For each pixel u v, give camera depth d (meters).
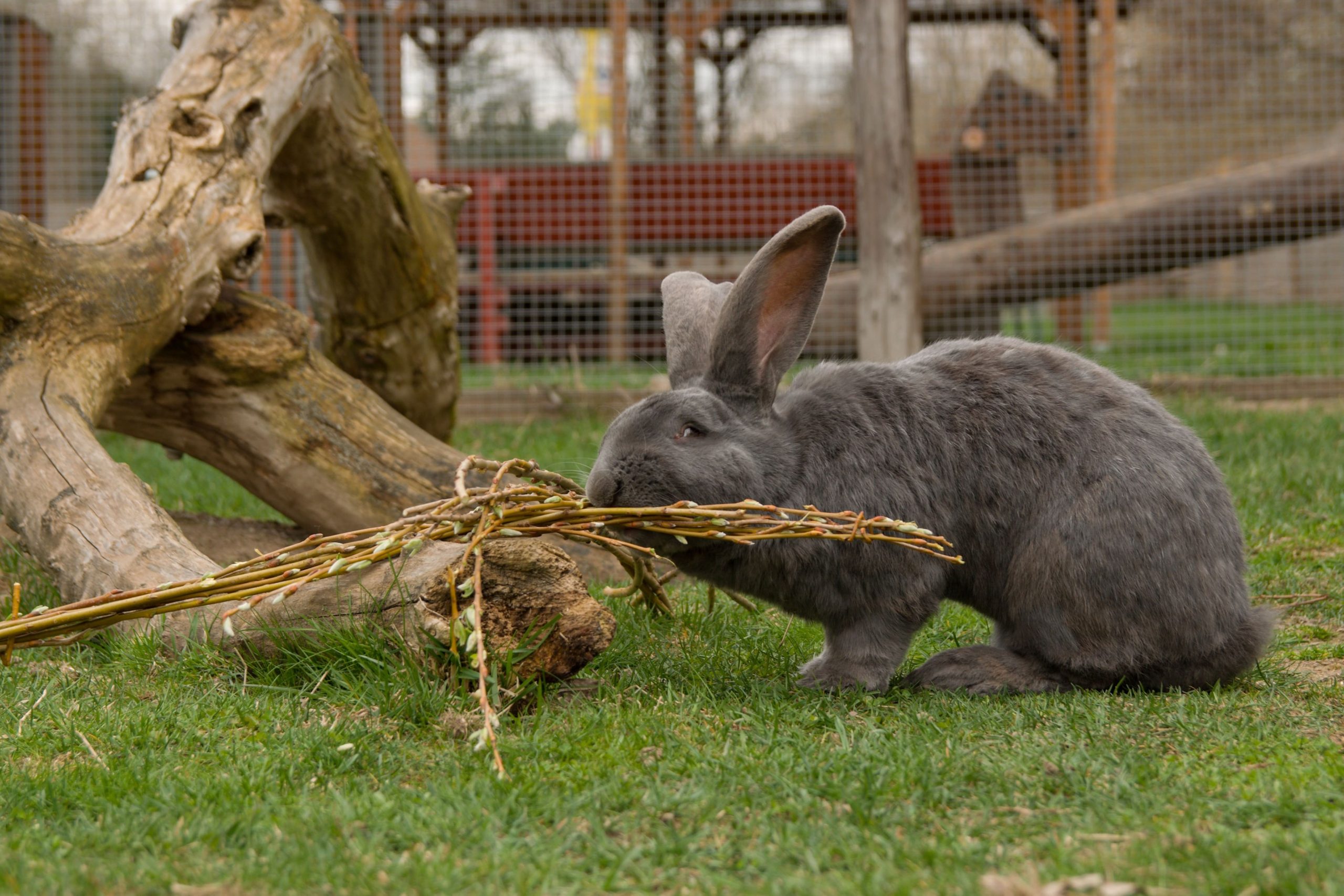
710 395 3.52
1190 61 13.28
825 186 12.22
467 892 2.12
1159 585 3.57
